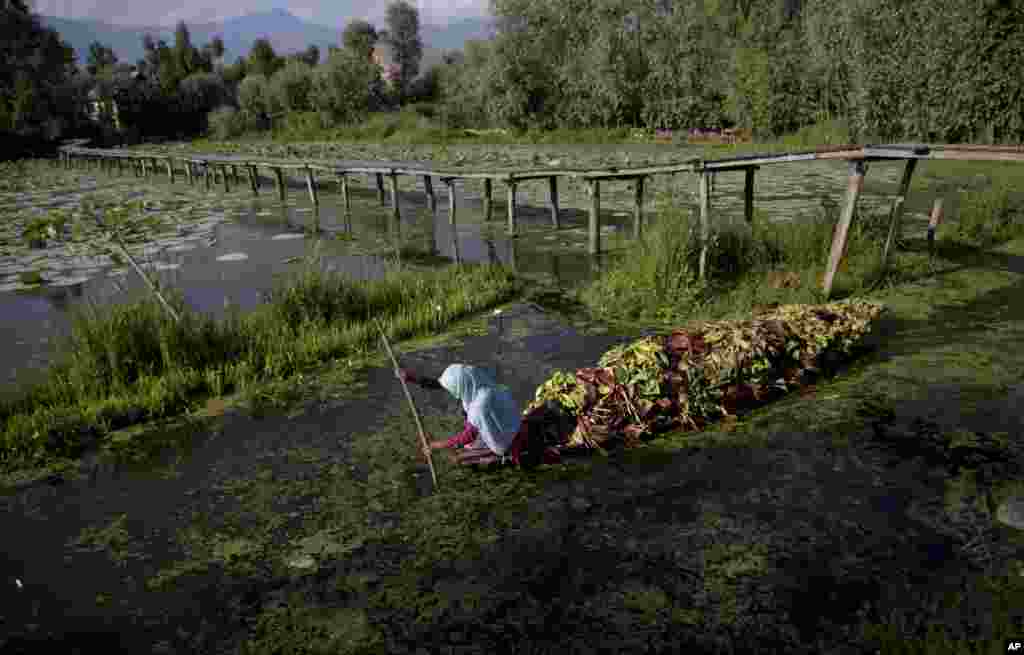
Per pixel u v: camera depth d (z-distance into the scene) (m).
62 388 7.06
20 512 5.23
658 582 4.05
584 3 36.94
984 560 4.01
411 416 6.37
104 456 6.00
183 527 4.94
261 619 4.02
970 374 6.34
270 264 12.73
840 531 4.34
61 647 3.90
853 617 3.69
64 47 55.66
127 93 58.88
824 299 8.55
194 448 6.04
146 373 7.43
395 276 10.23
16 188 27.50
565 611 3.89
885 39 23.75
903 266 9.74
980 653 3.35
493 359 7.52
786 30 29.72
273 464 5.69
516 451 5.30
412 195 22.05
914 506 4.53
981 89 21.55
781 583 3.96
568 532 4.55
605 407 5.52
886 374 6.46
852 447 5.26
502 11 37.41
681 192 18.69
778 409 5.93
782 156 8.98
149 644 3.89
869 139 24.91
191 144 49.62
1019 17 20.75
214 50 84.19
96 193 25.02
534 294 10.05
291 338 8.27
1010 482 4.69
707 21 33.31
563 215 16.81
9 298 11.12
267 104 57.75
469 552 4.44
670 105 33.16
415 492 5.16
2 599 4.30
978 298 8.52
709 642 3.61
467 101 43.50
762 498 4.74
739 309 8.48
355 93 52.09
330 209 19.58
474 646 3.71
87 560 4.63
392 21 62.16
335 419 6.41
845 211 8.29
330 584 4.26
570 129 36.75
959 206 13.50
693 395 5.72
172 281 11.64
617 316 8.77
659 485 4.98
